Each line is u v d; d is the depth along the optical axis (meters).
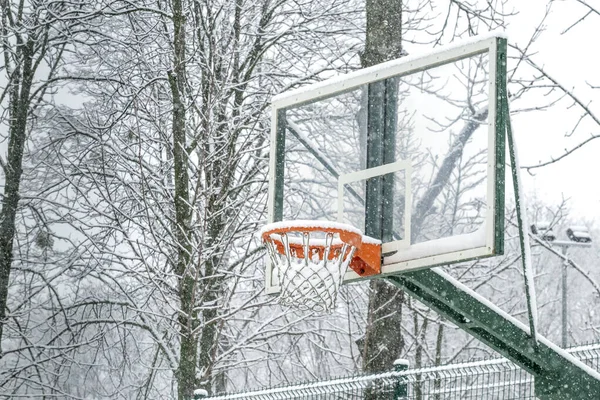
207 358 15.72
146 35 17.34
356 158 8.62
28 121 18.78
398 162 8.18
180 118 14.66
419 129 8.05
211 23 16.05
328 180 8.83
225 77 14.23
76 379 20.16
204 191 13.85
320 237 8.26
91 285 18.33
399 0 11.88
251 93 16.84
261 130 15.42
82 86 18.64
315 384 8.38
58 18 17.36
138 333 19.33
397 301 11.88
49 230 17.97
